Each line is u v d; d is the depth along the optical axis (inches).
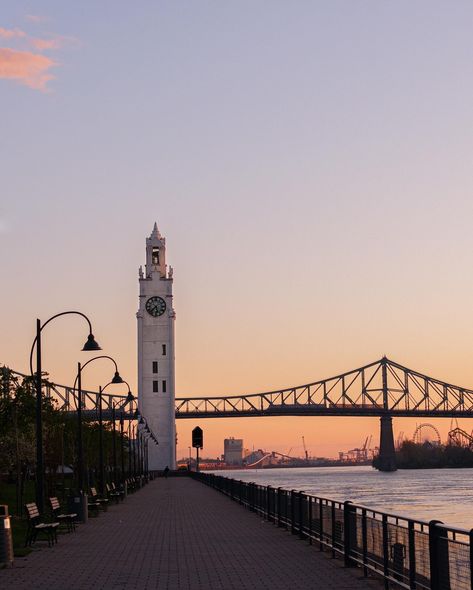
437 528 737.0
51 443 3341.5
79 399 2290.8
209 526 1747.0
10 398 2696.9
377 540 957.2
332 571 1050.1
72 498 1939.0
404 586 836.6
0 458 3179.1
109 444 5012.3
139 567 1107.3
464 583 676.7
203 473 5172.2
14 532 1675.7
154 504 2674.7
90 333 1904.5
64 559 1206.3
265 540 1433.3
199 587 936.9
